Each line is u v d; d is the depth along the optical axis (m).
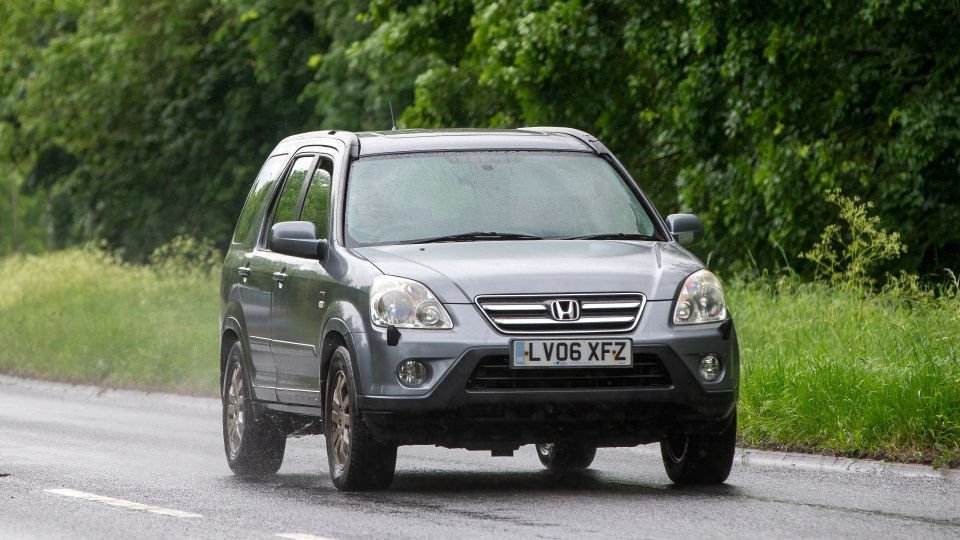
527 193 26.50
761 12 55.88
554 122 67.38
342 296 24.64
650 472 27.83
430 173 26.70
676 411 23.42
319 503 23.53
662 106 62.97
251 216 31.05
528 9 64.81
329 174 27.28
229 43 104.88
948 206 54.75
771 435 30.03
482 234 25.64
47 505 24.34
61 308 67.50
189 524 21.92
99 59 106.44
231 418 30.03
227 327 30.53
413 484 25.98
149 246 110.38
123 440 35.69
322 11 95.75
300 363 26.55
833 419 29.33
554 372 23.05
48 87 107.31
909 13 52.06
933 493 23.78
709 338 23.56
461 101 74.56
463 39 73.06
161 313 62.88
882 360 31.66
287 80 102.12
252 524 21.73
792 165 56.62
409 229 25.75
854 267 41.25
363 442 23.98
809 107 57.41
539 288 23.33
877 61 56.44
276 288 27.75
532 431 23.16
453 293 23.38
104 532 21.48
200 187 107.81
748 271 59.31
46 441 35.41
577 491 24.64
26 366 58.00
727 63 56.62
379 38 76.81
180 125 105.81
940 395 28.25
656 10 61.28
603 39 64.25
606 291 23.44
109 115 106.44
